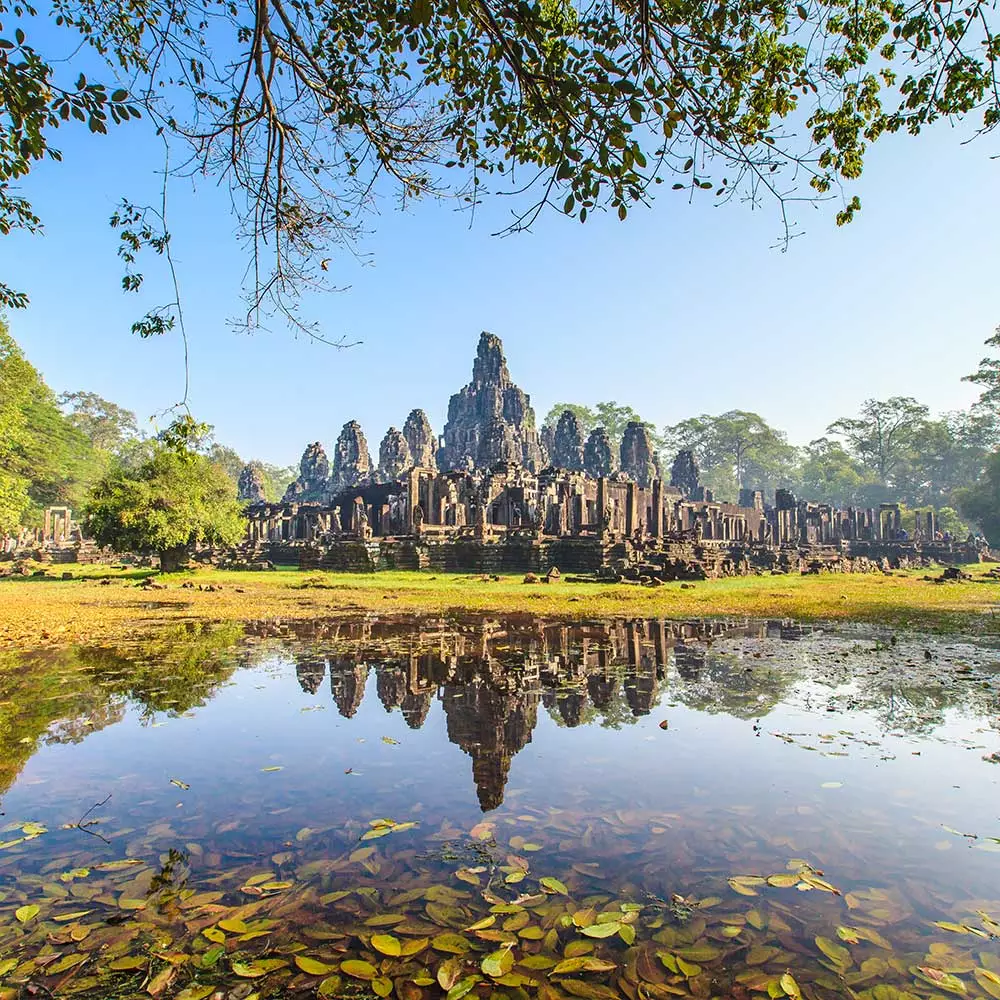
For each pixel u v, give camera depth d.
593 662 10.36
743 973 2.97
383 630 14.11
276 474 130.75
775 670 9.52
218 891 3.64
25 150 5.45
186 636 13.18
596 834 4.36
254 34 5.27
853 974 2.97
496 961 3.00
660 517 41.03
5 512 30.16
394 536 38.94
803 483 109.75
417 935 3.24
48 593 23.86
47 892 3.63
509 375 76.31
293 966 3.00
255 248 6.62
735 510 65.00
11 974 2.93
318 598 21.59
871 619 15.41
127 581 31.11
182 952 3.10
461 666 10.12
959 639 12.23
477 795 5.03
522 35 4.70
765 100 6.03
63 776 5.45
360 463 75.75
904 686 8.43
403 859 4.02
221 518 36.84
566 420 75.44
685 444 112.81
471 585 26.91
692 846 4.20
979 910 3.50
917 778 5.34
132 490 33.62
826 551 51.88
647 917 3.40
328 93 5.91
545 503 46.44
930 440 85.56
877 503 93.06
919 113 6.25
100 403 88.50
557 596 21.84
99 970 2.96
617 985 2.89
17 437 33.12
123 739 6.45
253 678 9.26
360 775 5.47
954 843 4.23
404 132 6.22
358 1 5.58
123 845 4.21
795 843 4.23
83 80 5.10
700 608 17.98
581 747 6.17
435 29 5.59
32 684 8.84
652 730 6.69
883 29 6.19
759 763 5.69
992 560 55.34
